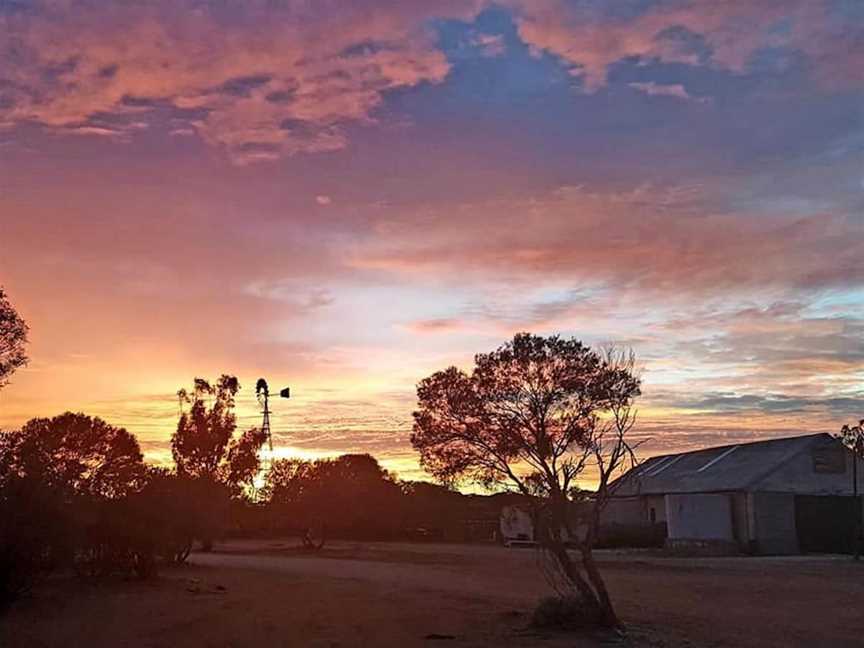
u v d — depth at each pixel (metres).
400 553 48.78
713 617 19.86
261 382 46.41
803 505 46.59
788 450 48.03
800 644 16.47
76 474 25.98
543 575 29.53
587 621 17.78
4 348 19.59
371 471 71.38
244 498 65.56
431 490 73.12
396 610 20.89
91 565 27.38
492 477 18.22
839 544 46.22
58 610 20.48
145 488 28.56
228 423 43.91
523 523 58.56
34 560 21.02
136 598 22.91
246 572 32.69
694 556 42.97
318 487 66.44
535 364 18.02
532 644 16.30
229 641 16.62
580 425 18.00
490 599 23.38
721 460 52.62
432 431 18.30
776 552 44.94
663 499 54.16
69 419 28.78
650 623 18.77
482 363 18.28
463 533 70.50
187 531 33.97
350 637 17.09
